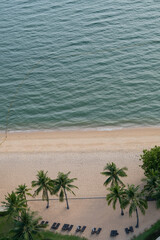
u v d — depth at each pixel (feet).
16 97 412.57
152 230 229.66
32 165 304.50
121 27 506.48
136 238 226.58
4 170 302.86
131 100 382.63
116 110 372.58
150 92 389.60
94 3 580.71
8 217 231.71
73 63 454.81
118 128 346.54
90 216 248.52
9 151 326.24
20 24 551.18
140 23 508.53
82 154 310.04
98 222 242.99
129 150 307.58
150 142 316.19
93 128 351.46
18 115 385.09
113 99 388.16
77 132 347.15
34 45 498.69
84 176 285.02
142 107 371.56
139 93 390.63
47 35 515.09
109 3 573.33
